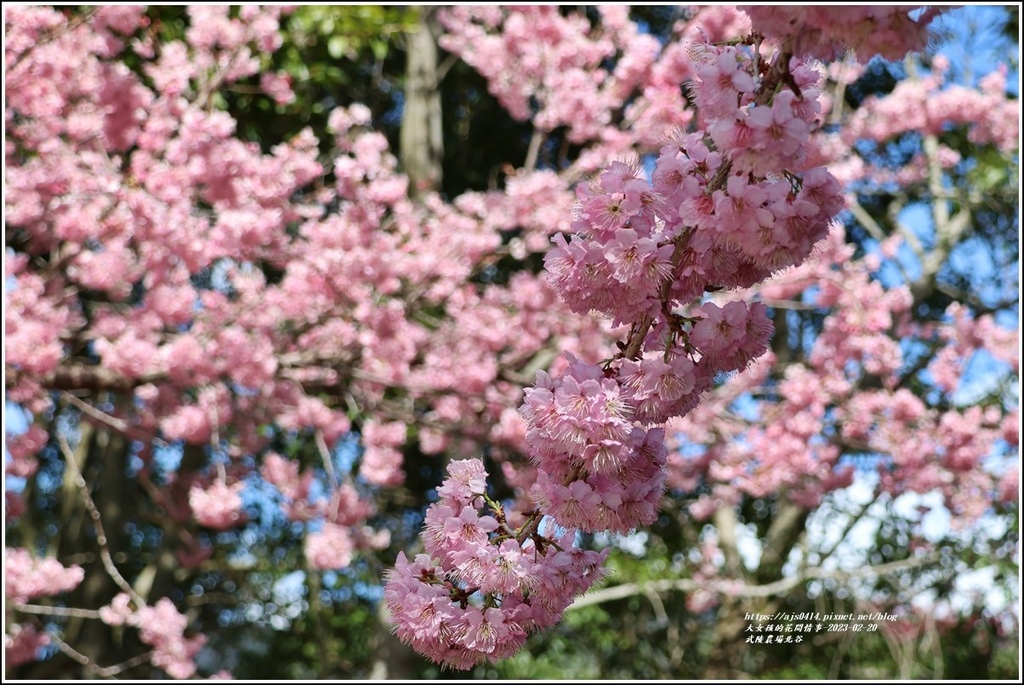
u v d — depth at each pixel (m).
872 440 7.14
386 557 9.22
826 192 1.55
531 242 6.07
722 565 9.21
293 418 6.64
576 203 1.67
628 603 9.86
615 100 6.26
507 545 1.62
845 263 7.10
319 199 5.81
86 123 5.49
